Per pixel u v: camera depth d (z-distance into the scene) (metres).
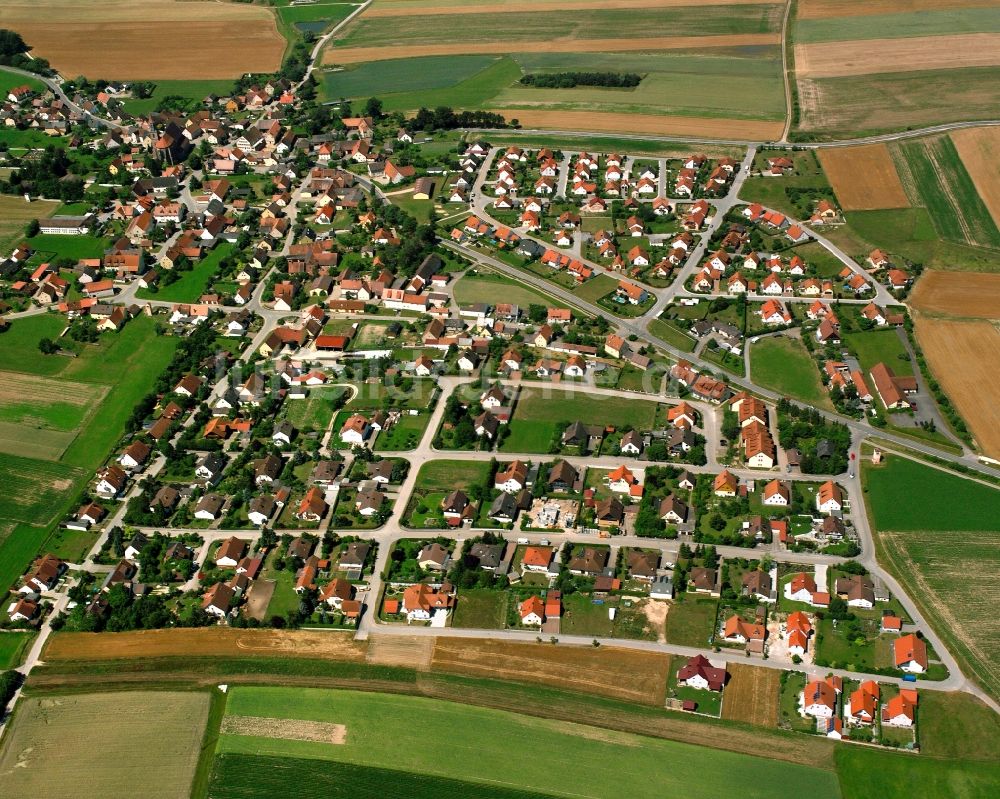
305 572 181.12
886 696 156.38
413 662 166.38
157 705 160.50
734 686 159.50
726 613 172.25
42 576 182.88
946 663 161.12
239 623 173.88
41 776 149.75
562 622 172.38
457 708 157.75
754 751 149.50
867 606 171.38
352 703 159.38
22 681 166.50
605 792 144.38
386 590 179.50
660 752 149.75
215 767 149.88
